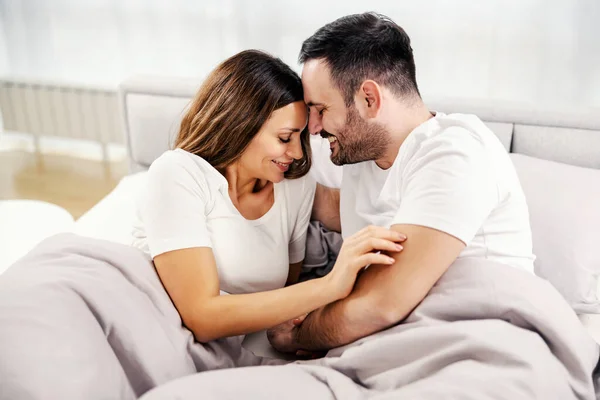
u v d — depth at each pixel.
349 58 1.11
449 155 1.07
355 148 1.20
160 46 2.58
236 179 1.28
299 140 1.23
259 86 1.16
